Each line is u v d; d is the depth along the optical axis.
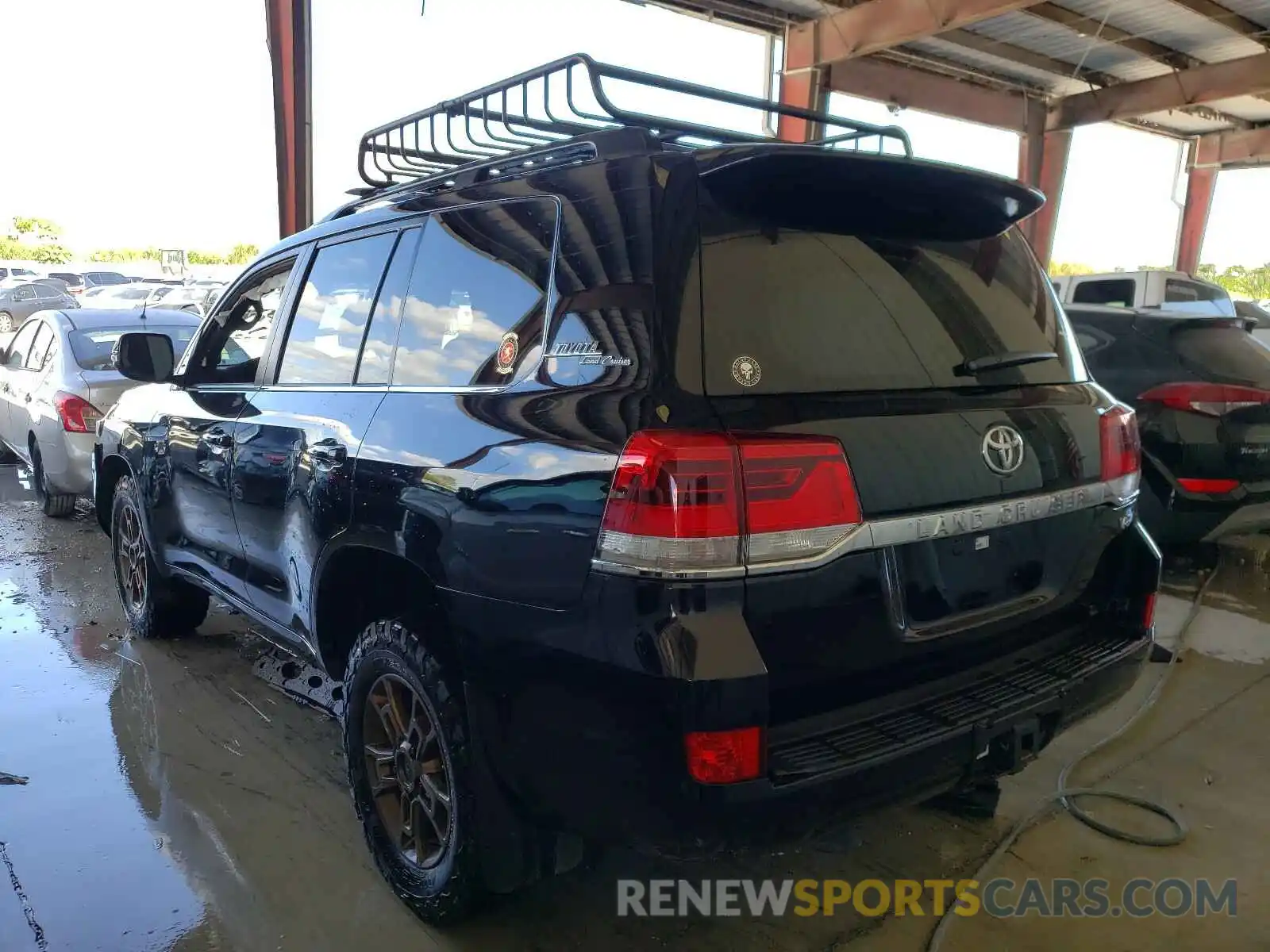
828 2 12.49
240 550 3.27
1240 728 3.48
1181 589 5.15
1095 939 2.34
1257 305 11.48
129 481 4.30
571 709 1.86
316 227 3.13
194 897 2.50
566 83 2.32
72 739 3.38
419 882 2.35
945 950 2.29
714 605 1.68
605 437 1.79
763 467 1.71
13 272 27.12
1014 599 2.18
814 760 1.77
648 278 1.84
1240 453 4.72
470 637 2.06
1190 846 2.73
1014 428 2.13
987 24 13.59
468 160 3.13
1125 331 5.18
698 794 1.69
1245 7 13.21
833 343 1.95
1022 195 2.33
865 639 1.88
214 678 3.96
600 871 2.62
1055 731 2.15
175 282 26.41
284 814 2.90
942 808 2.93
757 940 2.33
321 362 2.89
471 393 2.20
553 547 1.85
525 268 2.15
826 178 2.02
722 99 2.48
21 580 5.30
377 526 2.34
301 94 9.48
